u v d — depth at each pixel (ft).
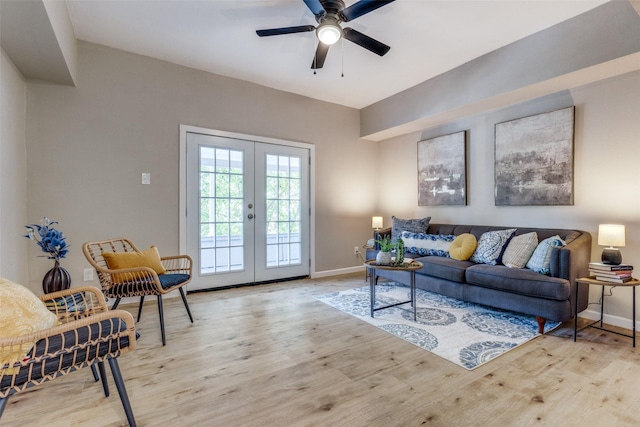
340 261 15.85
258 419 4.91
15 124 8.39
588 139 9.41
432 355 7.00
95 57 10.02
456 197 13.26
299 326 8.75
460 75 11.43
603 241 8.11
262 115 13.33
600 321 8.84
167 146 11.25
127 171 10.57
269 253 13.75
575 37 8.43
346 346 7.47
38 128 9.25
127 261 8.07
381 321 9.07
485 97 10.62
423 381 5.96
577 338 7.89
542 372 6.26
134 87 10.65
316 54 8.98
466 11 8.25
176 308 10.26
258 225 13.41
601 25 7.95
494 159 11.91
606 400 5.35
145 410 5.13
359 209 16.51
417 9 8.16
